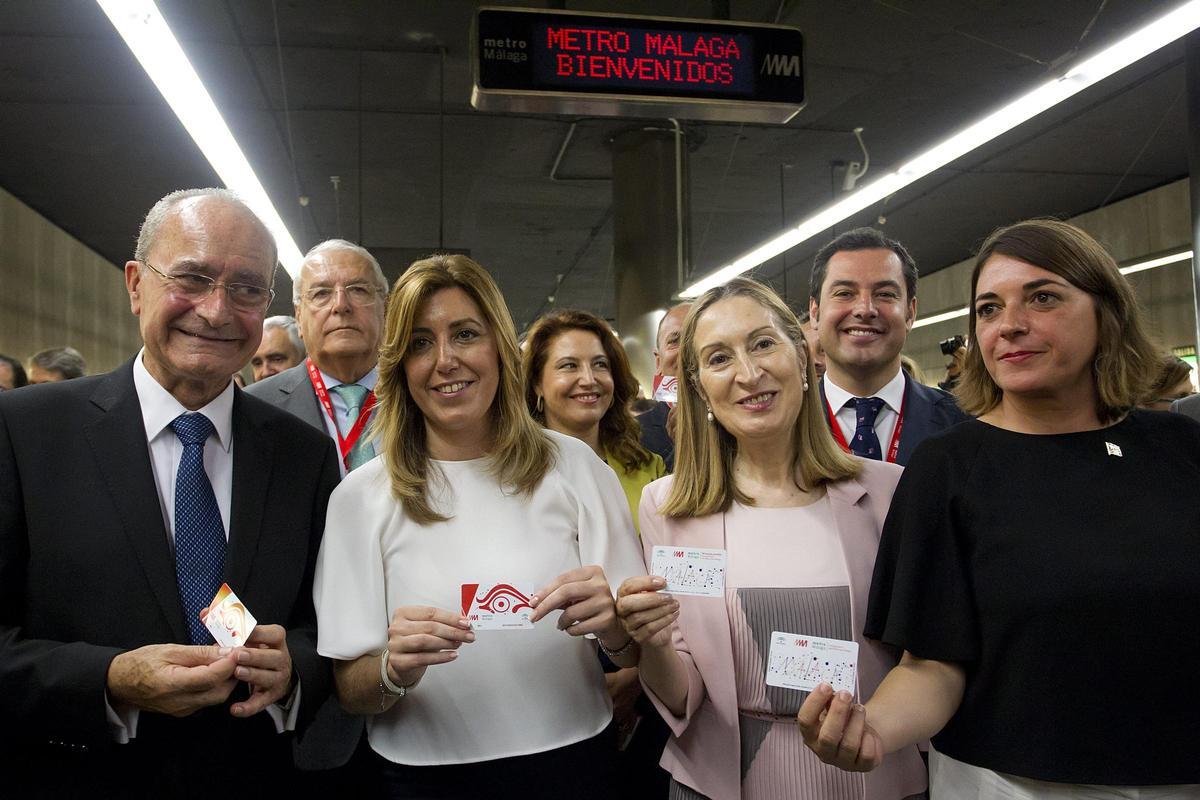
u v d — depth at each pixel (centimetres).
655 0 592
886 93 724
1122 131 811
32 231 1006
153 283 155
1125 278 141
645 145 811
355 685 155
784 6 589
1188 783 124
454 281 166
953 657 139
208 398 165
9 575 144
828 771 162
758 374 173
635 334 802
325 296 265
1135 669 126
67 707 136
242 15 605
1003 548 136
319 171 937
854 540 173
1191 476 132
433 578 158
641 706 208
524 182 977
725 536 180
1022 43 634
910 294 263
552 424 292
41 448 150
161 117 782
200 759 152
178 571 153
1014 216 1090
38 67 682
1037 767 129
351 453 250
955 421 250
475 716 156
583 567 157
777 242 759
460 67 689
